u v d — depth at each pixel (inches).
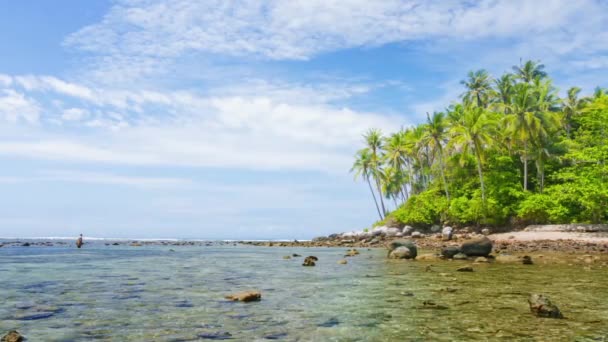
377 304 400.2
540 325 305.6
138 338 277.6
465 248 998.4
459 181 2667.3
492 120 2477.9
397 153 3102.9
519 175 2433.6
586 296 431.8
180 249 2027.6
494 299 419.8
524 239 1752.0
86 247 2305.6
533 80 3016.7
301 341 266.7
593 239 1574.8
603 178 1820.9
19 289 525.3
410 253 1059.9
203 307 389.4
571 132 2687.0
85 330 300.0
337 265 894.4
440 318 332.8
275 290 505.0
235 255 1423.5
